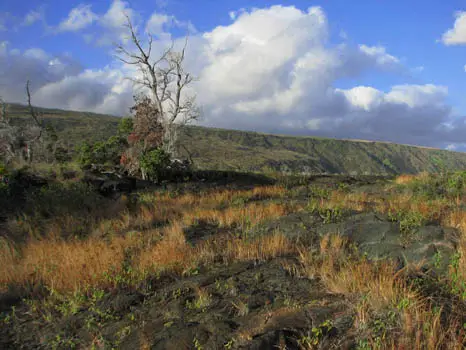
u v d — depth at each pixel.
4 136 23.08
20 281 6.83
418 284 4.88
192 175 21.09
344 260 6.16
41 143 23.41
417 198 12.52
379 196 14.38
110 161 23.05
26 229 10.87
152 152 20.25
